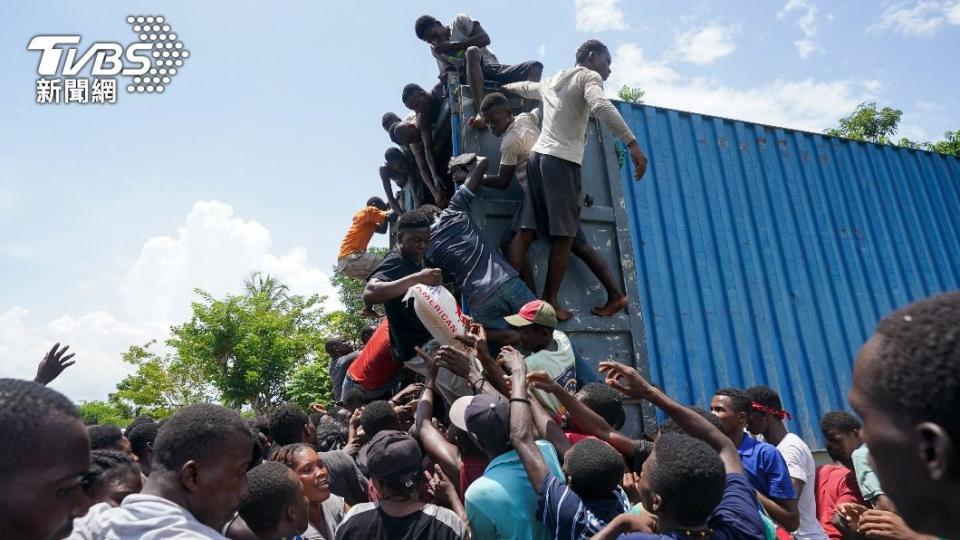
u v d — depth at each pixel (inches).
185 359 815.1
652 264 222.7
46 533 46.3
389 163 240.1
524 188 159.8
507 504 84.3
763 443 117.6
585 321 155.0
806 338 241.3
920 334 30.7
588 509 81.0
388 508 88.4
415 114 232.8
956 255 286.7
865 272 263.0
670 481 67.1
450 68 191.3
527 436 86.9
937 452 29.0
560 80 155.0
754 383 224.4
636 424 150.0
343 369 234.5
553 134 152.2
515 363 99.3
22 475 45.0
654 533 73.0
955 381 28.7
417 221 147.0
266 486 79.0
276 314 855.7
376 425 125.0
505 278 143.3
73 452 48.0
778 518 109.0
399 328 152.5
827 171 270.8
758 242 245.4
